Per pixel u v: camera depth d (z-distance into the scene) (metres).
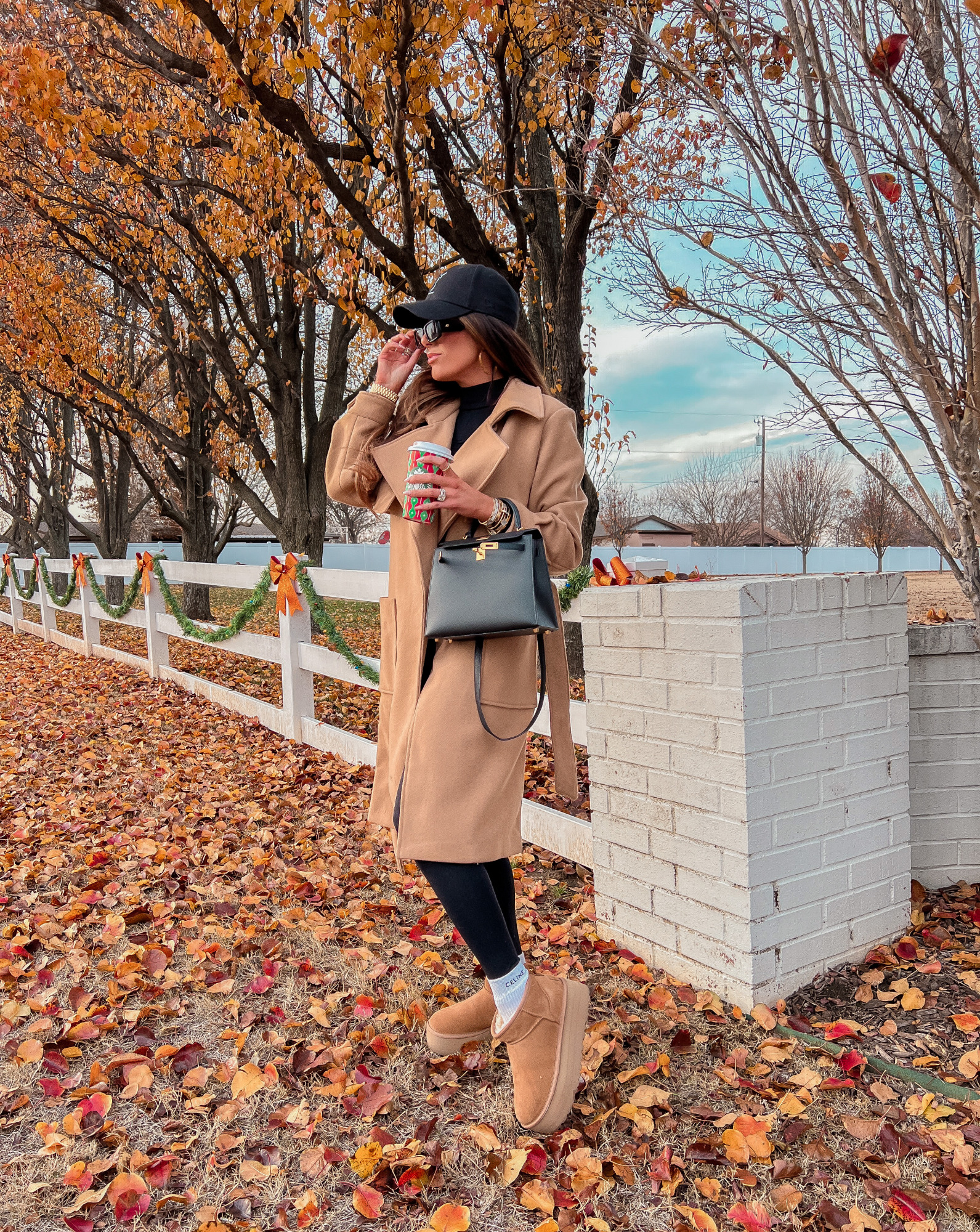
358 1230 1.53
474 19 4.57
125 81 7.71
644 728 2.44
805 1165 1.62
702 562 36.16
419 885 3.21
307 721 5.59
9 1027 2.31
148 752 5.50
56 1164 1.74
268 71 4.48
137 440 15.42
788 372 2.74
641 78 4.76
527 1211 1.57
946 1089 1.81
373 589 4.66
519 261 6.41
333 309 10.98
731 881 2.18
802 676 2.21
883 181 2.28
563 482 1.82
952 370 2.47
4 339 11.41
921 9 2.22
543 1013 1.71
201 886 3.26
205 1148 1.78
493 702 1.72
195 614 14.45
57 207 9.27
